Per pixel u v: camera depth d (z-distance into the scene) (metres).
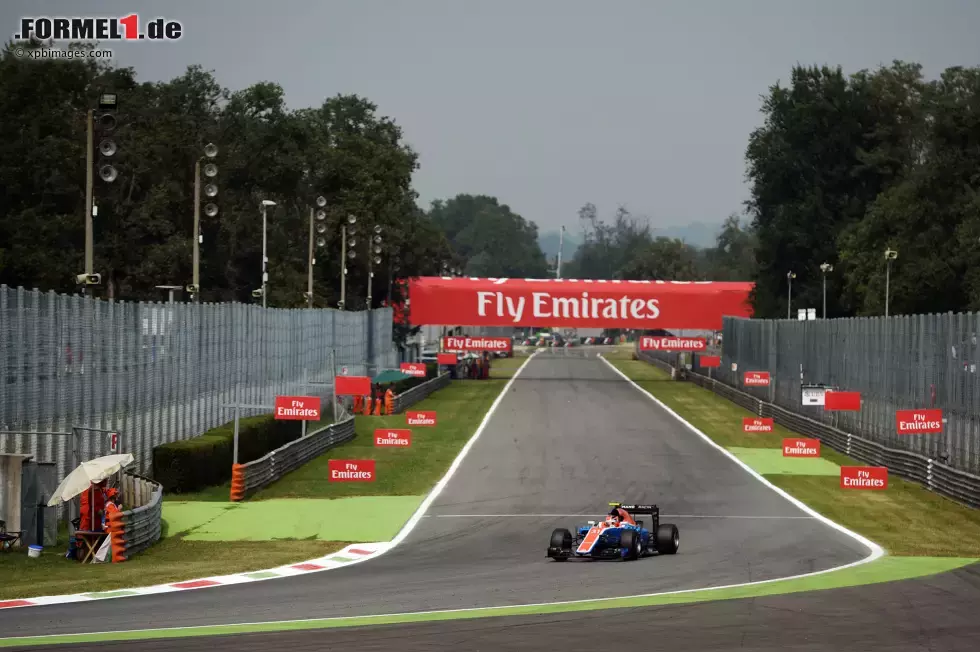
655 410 108.12
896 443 69.19
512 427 91.31
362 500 55.16
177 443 58.25
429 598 31.14
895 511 52.84
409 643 25.02
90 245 51.06
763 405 101.38
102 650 24.30
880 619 27.62
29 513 40.44
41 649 24.41
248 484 56.22
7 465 40.47
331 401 102.12
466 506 53.34
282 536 45.09
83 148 124.94
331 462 59.75
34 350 44.91
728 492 58.50
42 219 119.88
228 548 42.06
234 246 143.75
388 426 92.38
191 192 138.25
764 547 41.94
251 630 26.66
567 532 38.84
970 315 56.78
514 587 32.88
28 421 44.34
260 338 78.12
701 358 135.38
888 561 38.69
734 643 24.84
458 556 40.03
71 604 30.53
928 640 25.25
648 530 43.91
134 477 48.25
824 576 35.03
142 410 56.03
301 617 28.39
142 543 41.28
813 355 90.81
